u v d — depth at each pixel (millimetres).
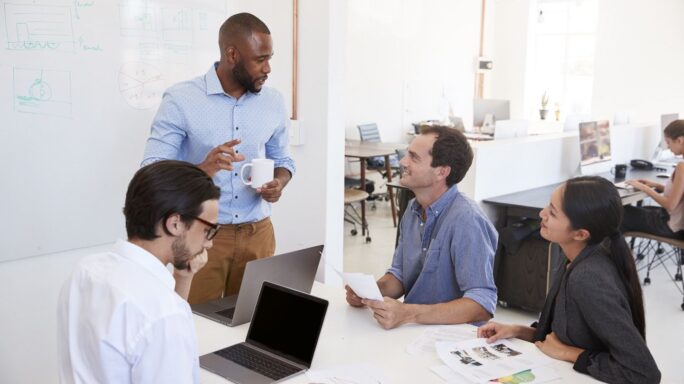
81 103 2506
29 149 2367
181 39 2848
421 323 1881
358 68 7535
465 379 1527
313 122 3305
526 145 4434
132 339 1056
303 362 1596
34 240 2418
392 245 5770
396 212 7109
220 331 1825
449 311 1884
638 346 1508
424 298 2092
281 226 3545
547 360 1641
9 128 2303
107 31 2559
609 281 1577
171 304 1096
